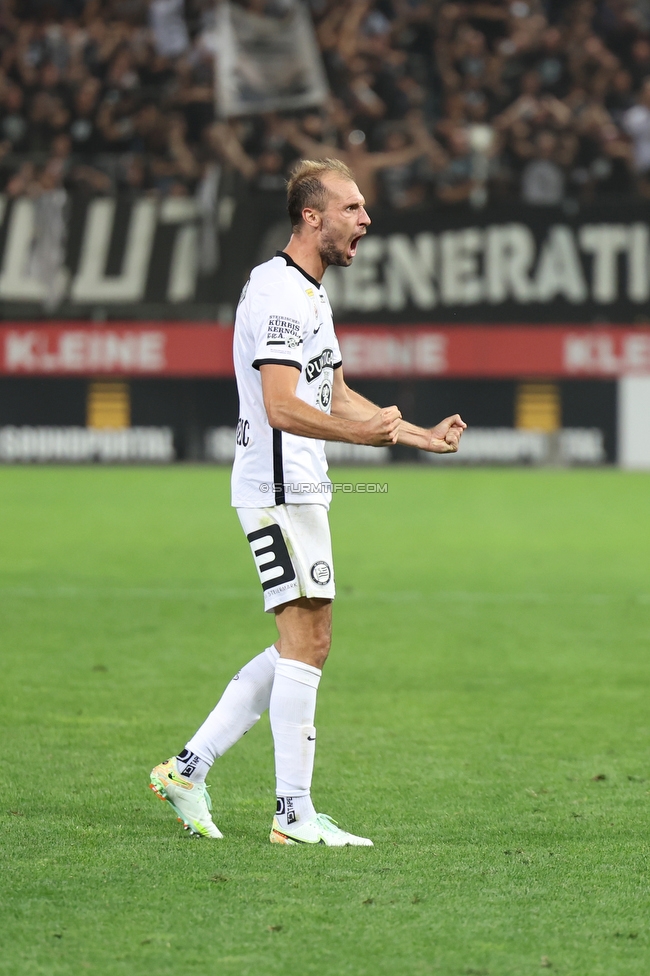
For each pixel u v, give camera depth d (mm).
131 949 11281
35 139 72250
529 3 73062
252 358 14688
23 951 11227
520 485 59844
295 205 14812
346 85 70562
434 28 73000
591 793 16750
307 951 11273
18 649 26250
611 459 66188
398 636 28219
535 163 67812
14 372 68438
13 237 67812
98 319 67750
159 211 66938
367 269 65750
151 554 39875
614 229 63875
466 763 18328
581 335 64500
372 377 66438
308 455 14688
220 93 68062
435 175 68750
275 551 14664
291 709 14594
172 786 14641
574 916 12188
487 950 11344
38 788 16688
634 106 70250
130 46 72688
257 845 14406
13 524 46531
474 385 66750
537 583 35219
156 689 22875
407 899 12562
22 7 74875
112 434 68812
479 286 64938
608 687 23547
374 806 16125
